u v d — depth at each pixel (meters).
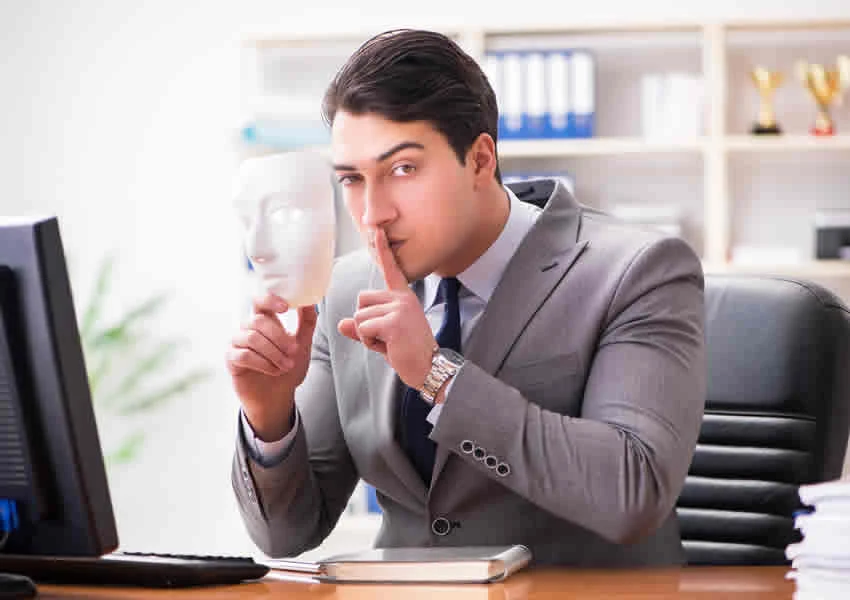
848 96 4.41
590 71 4.25
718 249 4.19
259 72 4.48
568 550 1.60
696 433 1.54
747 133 4.45
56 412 1.16
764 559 1.86
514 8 4.61
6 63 4.86
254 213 1.40
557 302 1.62
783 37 4.42
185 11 4.80
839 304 1.87
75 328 1.18
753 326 1.88
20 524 1.19
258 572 1.36
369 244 1.49
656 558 1.65
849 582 1.27
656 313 1.57
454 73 1.49
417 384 1.45
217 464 4.78
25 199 4.86
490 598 1.23
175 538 4.80
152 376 4.80
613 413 1.50
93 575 1.33
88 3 4.83
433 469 1.62
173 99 4.81
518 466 1.43
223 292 4.80
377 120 1.44
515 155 4.30
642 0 4.54
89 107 4.84
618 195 4.48
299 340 1.58
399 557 1.39
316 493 1.74
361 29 4.29
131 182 4.83
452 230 1.50
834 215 4.23
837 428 1.84
